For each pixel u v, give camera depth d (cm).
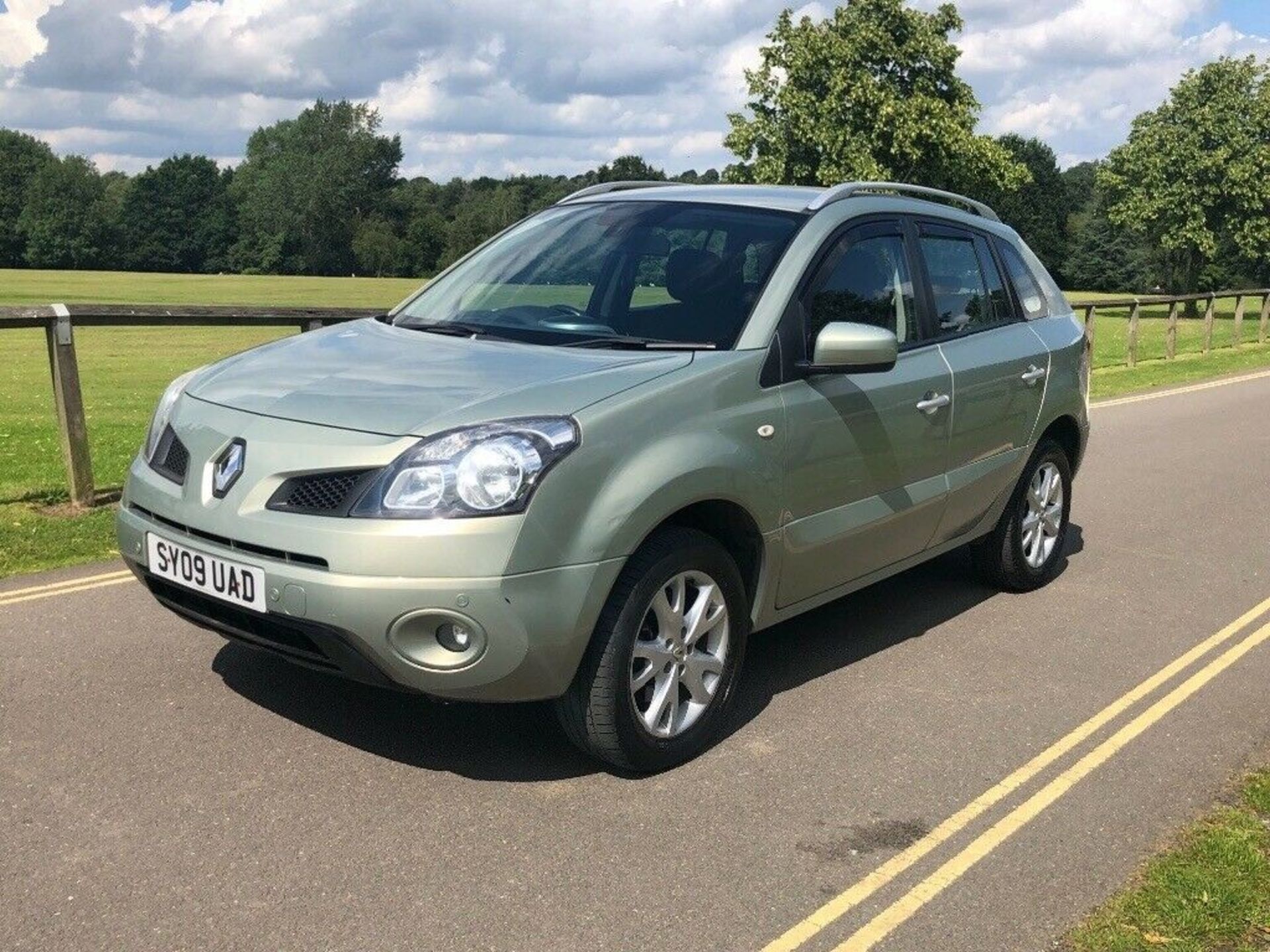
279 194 13688
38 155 14250
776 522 418
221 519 356
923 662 512
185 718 416
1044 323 613
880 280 490
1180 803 384
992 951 297
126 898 305
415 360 407
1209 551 732
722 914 310
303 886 314
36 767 375
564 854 336
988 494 561
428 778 379
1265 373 1950
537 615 341
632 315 441
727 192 507
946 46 5341
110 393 1819
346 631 335
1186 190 5381
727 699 413
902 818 368
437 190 14625
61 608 534
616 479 357
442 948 289
